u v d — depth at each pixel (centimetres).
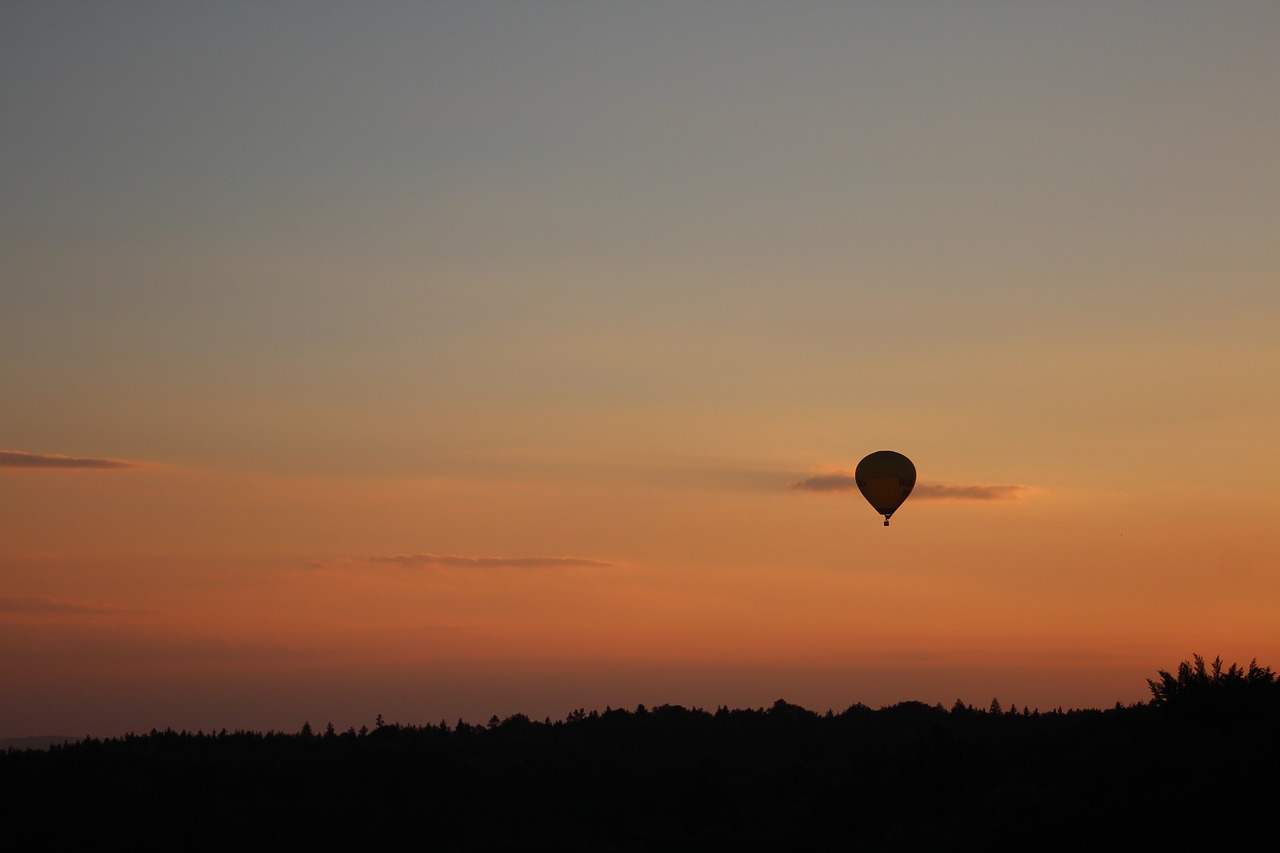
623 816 17312
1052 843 5622
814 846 8588
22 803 16775
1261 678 6631
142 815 16838
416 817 17325
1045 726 9856
